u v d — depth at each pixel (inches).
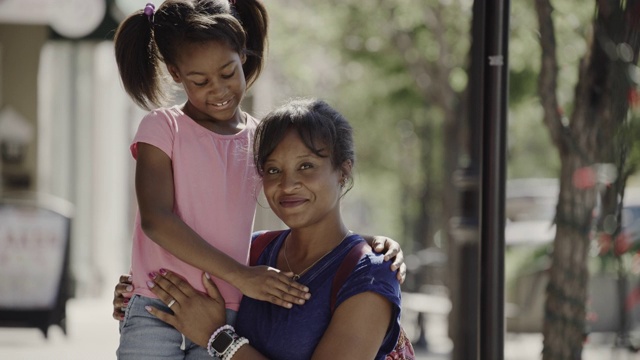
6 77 585.9
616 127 232.1
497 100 158.9
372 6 600.1
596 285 360.2
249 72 160.2
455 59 580.4
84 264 733.3
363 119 892.0
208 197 146.6
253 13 158.9
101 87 770.8
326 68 736.3
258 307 145.3
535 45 497.0
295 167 142.0
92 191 741.3
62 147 721.0
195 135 147.4
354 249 142.6
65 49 719.7
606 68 229.3
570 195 239.6
